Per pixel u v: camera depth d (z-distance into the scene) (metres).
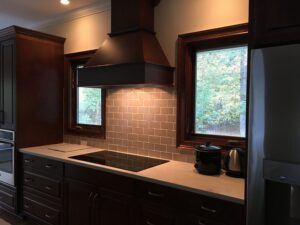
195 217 1.79
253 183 1.34
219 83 2.39
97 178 2.36
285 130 1.22
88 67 2.56
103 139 3.14
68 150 3.02
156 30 2.64
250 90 1.35
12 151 3.12
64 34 3.55
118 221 2.21
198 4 2.40
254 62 1.32
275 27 1.36
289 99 1.20
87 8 3.20
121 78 2.33
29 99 3.17
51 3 3.08
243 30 2.15
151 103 2.71
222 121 2.39
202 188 1.75
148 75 2.23
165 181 1.90
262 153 1.29
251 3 1.44
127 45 2.42
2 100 3.24
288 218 1.26
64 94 3.54
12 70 3.08
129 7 2.52
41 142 3.31
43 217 2.88
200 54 2.50
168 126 2.60
